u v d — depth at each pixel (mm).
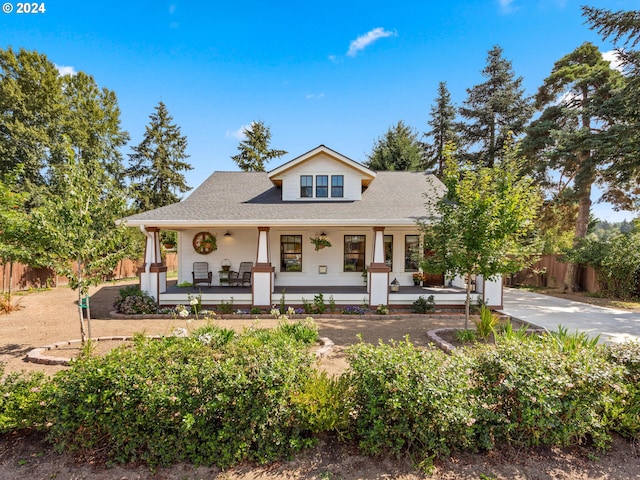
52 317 9641
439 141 27328
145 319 9359
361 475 2883
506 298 13867
